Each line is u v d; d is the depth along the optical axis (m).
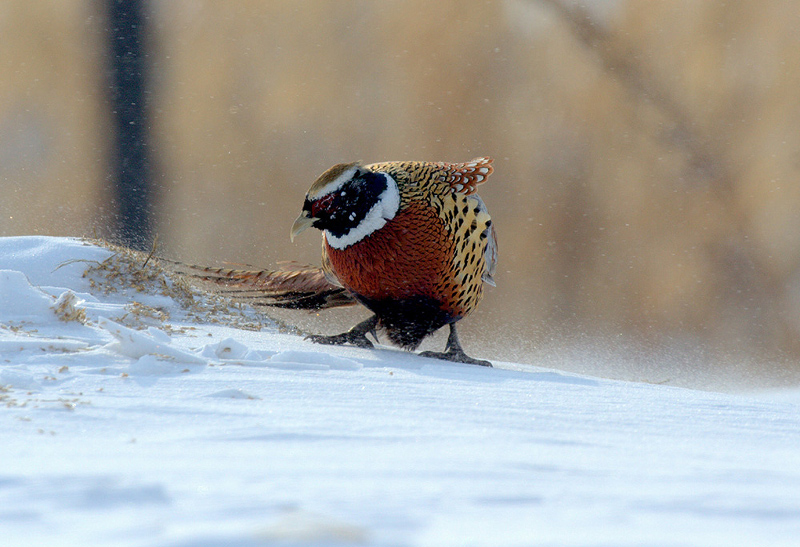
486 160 16.12
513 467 6.50
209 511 4.49
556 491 5.56
